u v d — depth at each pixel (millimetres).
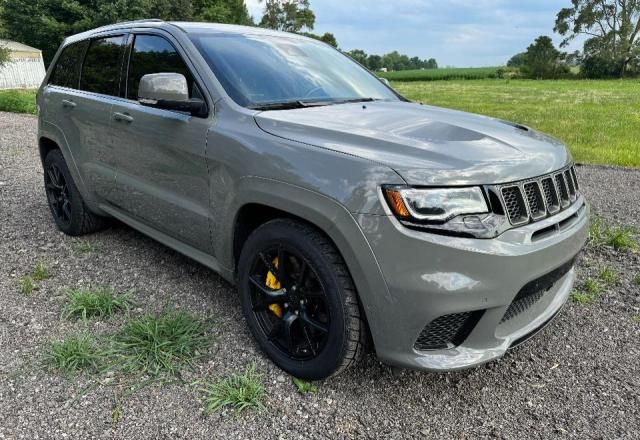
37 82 37250
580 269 4113
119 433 2254
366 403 2498
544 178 2459
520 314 2523
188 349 2818
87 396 2482
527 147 2580
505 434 2314
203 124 2939
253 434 2273
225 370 2699
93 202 4238
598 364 2848
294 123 2645
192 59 3150
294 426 2330
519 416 2434
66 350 2746
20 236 4621
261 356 2828
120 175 3736
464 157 2277
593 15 69688
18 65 35594
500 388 2641
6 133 11289
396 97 3770
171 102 2994
